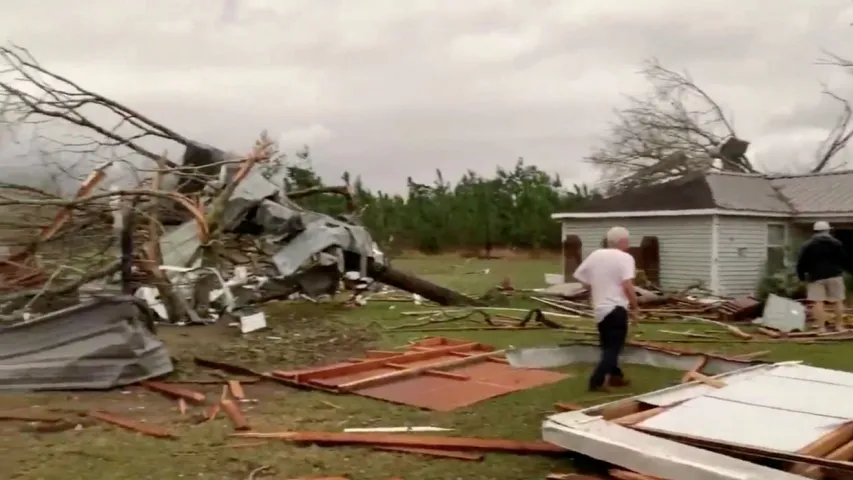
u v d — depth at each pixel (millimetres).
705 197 19797
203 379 8758
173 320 12594
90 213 11477
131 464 5621
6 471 5426
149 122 13609
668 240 20609
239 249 15109
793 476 4316
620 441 4996
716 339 12422
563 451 5844
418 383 8609
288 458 5781
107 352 8375
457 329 13094
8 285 10766
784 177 23641
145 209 12672
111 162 11898
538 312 13477
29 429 6512
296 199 18062
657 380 8750
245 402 7691
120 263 10461
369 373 9227
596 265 8219
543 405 7578
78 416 6930
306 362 10039
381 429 6617
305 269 13695
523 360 9750
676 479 4605
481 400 7785
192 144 14086
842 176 22656
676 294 18359
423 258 39938
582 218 22688
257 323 12359
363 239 14672
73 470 5473
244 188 13734
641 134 37938
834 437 5164
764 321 13992
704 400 6105
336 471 5496
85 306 8453
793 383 6754
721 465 4516
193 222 13273
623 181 36688
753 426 5375
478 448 5984
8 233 11281
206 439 6277
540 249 39031
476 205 40500
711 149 36688
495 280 25125
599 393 8094
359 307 16109
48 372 8156
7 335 8234
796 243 21266
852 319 14648
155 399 7867
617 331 8172
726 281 19750
